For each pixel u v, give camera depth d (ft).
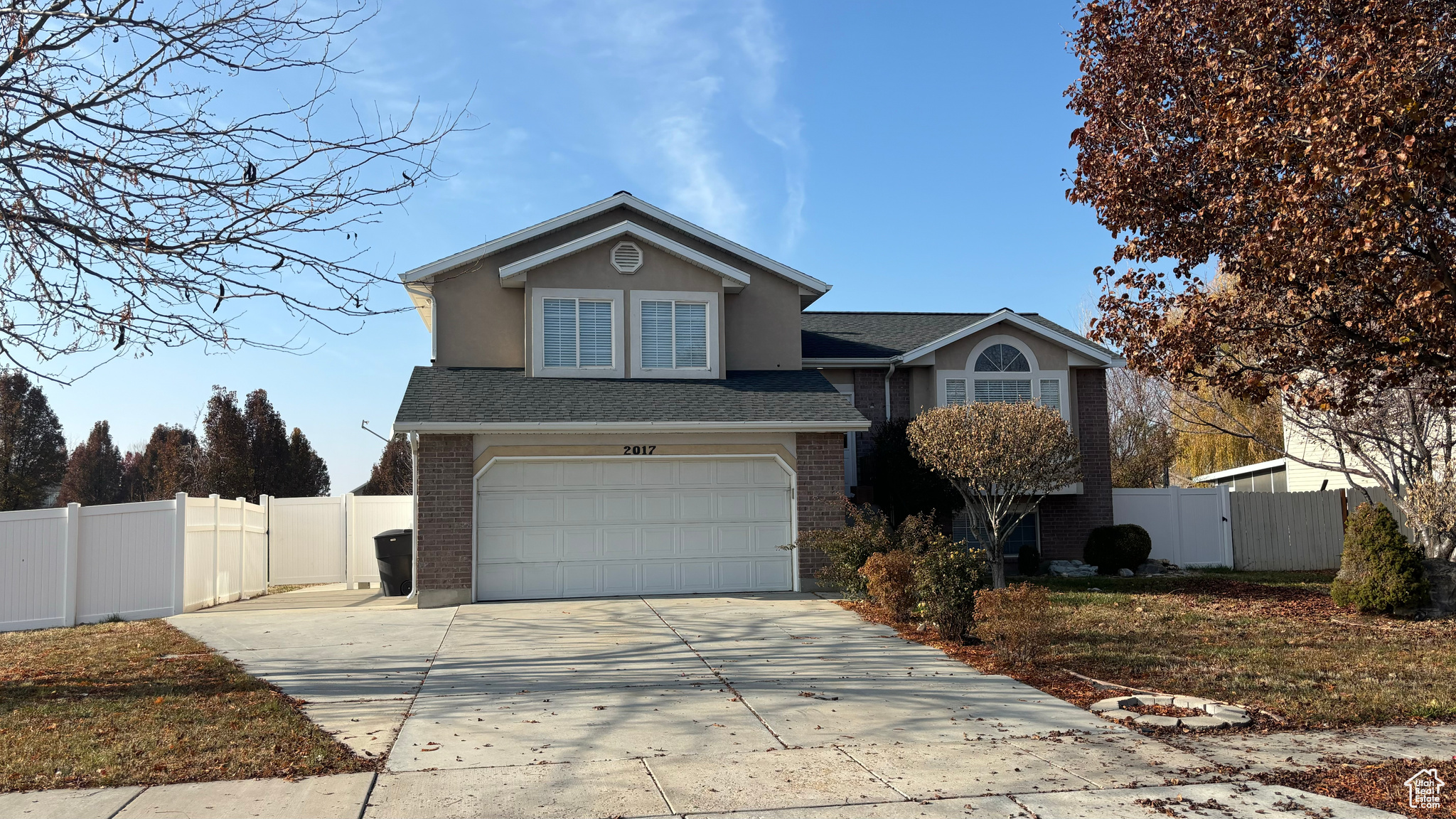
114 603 48.14
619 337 56.85
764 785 21.21
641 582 51.98
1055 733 25.48
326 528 67.31
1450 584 45.83
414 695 29.55
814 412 53.93
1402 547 46.11
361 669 33.40
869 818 19.20
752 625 42.09
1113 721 26.78
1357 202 24.80
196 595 51.06
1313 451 80.94
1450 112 24.40
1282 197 26.48
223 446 115.03
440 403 50.98
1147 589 56.75
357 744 24.26
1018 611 33.37
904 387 67.46
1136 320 33.12
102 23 26.48
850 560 47.26
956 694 29.89
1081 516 68.39
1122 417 125.18
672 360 57.62
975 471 51.31
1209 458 112.68
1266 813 19.48
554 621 43.42
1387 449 52.70
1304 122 25.35
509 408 50.98
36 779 21.08
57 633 43.14
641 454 52.06
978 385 66.64
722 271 57.93
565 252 55.98
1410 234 25.93
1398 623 44.09
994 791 20.84
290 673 32.81
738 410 53.47
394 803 19.95
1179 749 24.06
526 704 28.53
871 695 29.76
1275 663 34.24
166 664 34.09
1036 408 52.95
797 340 61.98
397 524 66.59
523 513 51.03
